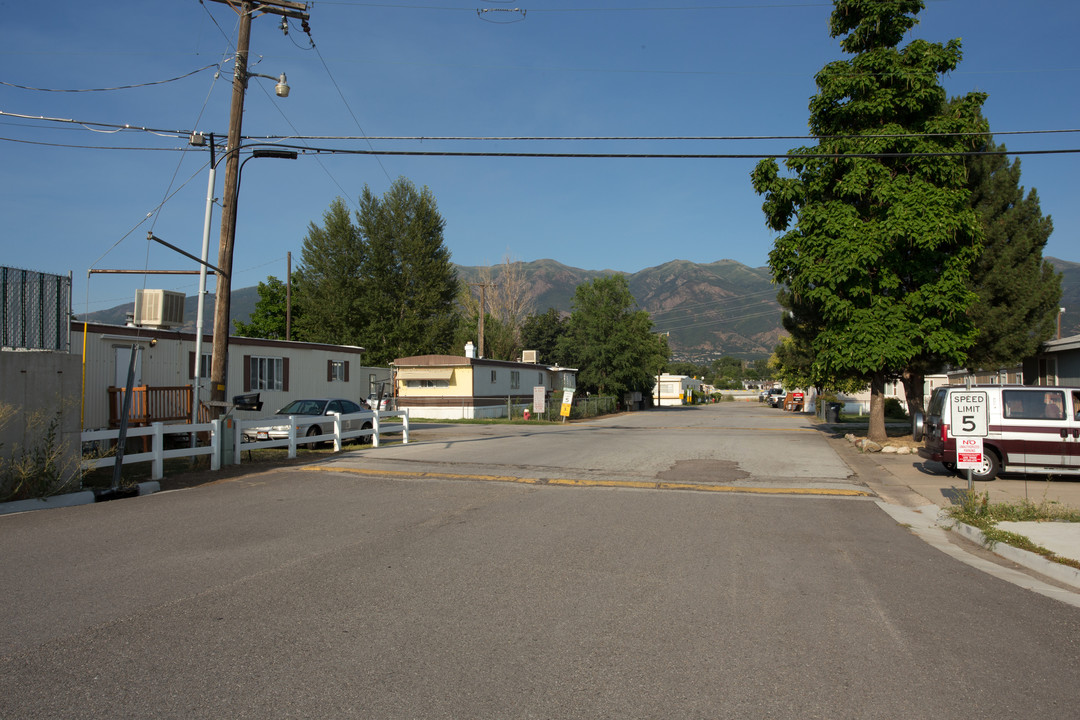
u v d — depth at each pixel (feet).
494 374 131.64
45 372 34.14
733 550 24.81
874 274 62.03
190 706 12.31
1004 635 16.52
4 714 11.91
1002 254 73.61
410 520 29.58
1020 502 34.68
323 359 84.33
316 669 13.97
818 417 134.41
